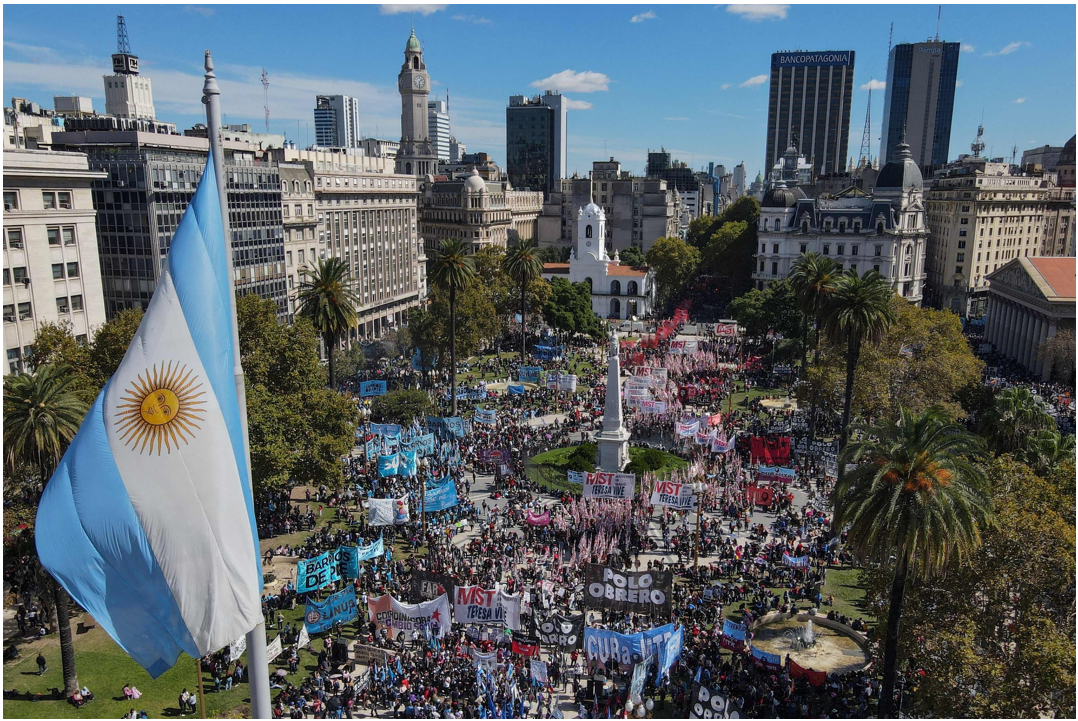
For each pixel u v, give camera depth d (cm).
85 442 2070
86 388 5828
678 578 6006
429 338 11606
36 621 5300
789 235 19362
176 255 2139
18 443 4212
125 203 10469
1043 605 4059
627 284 18925
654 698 4409
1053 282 12950
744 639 4778
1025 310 13462
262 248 12412
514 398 10856
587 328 15500
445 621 4666
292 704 4281
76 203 8556
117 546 2083
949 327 10012
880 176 19775
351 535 6600
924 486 3822
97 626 5312
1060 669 3612
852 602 5722
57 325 8288
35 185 8038
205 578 2139
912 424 4084
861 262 18712
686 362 12256
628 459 8250
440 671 4544
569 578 5794
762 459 7944
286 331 7500
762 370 13000
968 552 3838
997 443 6912
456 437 8675
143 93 17050
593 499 6525
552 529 6644
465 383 12038
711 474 7825
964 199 19538
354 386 11312
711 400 10806
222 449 2166
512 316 15388
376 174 16400
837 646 5091
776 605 5566
